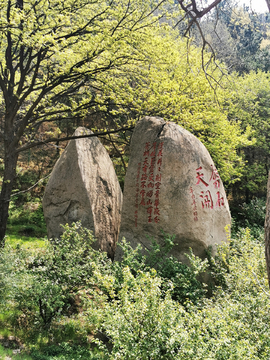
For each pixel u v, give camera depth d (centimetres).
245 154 1942
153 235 818
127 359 422
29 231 1491
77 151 1032
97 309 532
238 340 431
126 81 1090
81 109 1068
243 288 591
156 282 468
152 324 434
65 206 1016
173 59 1055
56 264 667
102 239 1005
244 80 1886
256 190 1914
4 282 582
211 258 777
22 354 535
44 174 1970
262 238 1179
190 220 804
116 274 649
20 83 1023
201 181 844
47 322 651
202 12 489
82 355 577
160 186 823
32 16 787
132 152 881
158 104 1025
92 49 920
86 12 991
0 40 961
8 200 1038
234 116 1817
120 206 1140
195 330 429
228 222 911
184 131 875
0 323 641
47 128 2119
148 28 952
